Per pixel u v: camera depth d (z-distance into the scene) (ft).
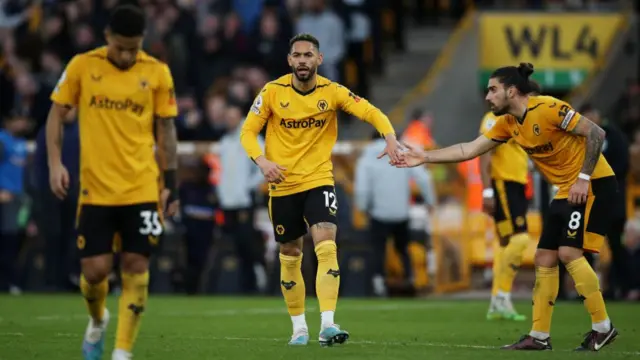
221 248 187.21
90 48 224.74
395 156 94.02
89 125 78.84
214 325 122.21
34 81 202.49
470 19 241.55
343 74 222.07
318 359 84.17
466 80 239.71
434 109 239.50
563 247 91.97
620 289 171.94
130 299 78.38
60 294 181.37
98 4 232.12
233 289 187.52
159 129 81.87
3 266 187.21
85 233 78.74
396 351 89.76
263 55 223.92
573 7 255.29
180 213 184.96
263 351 90.17
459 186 195.62
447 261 192.75
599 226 91.76
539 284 92.38
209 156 192.03
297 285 96.73
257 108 95.55
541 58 237.04
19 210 186.60
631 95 220.64
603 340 91.91
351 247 183.83
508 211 129.18
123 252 79.10
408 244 183.01
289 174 94.84
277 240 96.32
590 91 232.32
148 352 90.53
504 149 128.47
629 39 238.48
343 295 184.03
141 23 78.13
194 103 211.00
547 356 85.66
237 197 184.14
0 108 212.64
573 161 91.71
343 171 197.88
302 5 234.38
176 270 186.60
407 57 253.44
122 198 78.48
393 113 237.25
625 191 162.50
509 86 91.25
